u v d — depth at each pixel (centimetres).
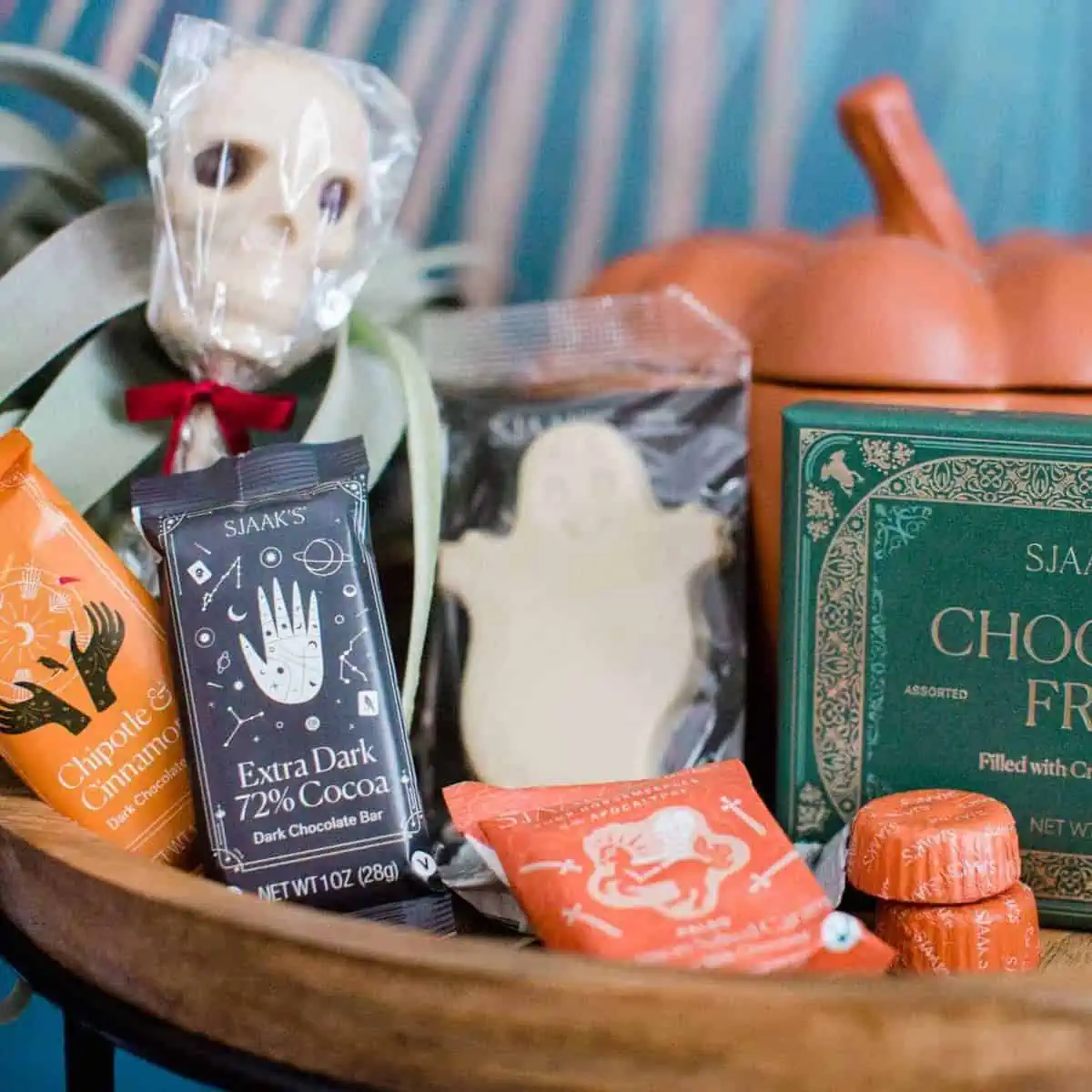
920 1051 48
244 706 55
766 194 68
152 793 56
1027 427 56
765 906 53
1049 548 57
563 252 69
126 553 61
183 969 51
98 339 61
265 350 59
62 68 62
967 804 56
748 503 62
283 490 57
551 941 53
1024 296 59
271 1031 50
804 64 67
